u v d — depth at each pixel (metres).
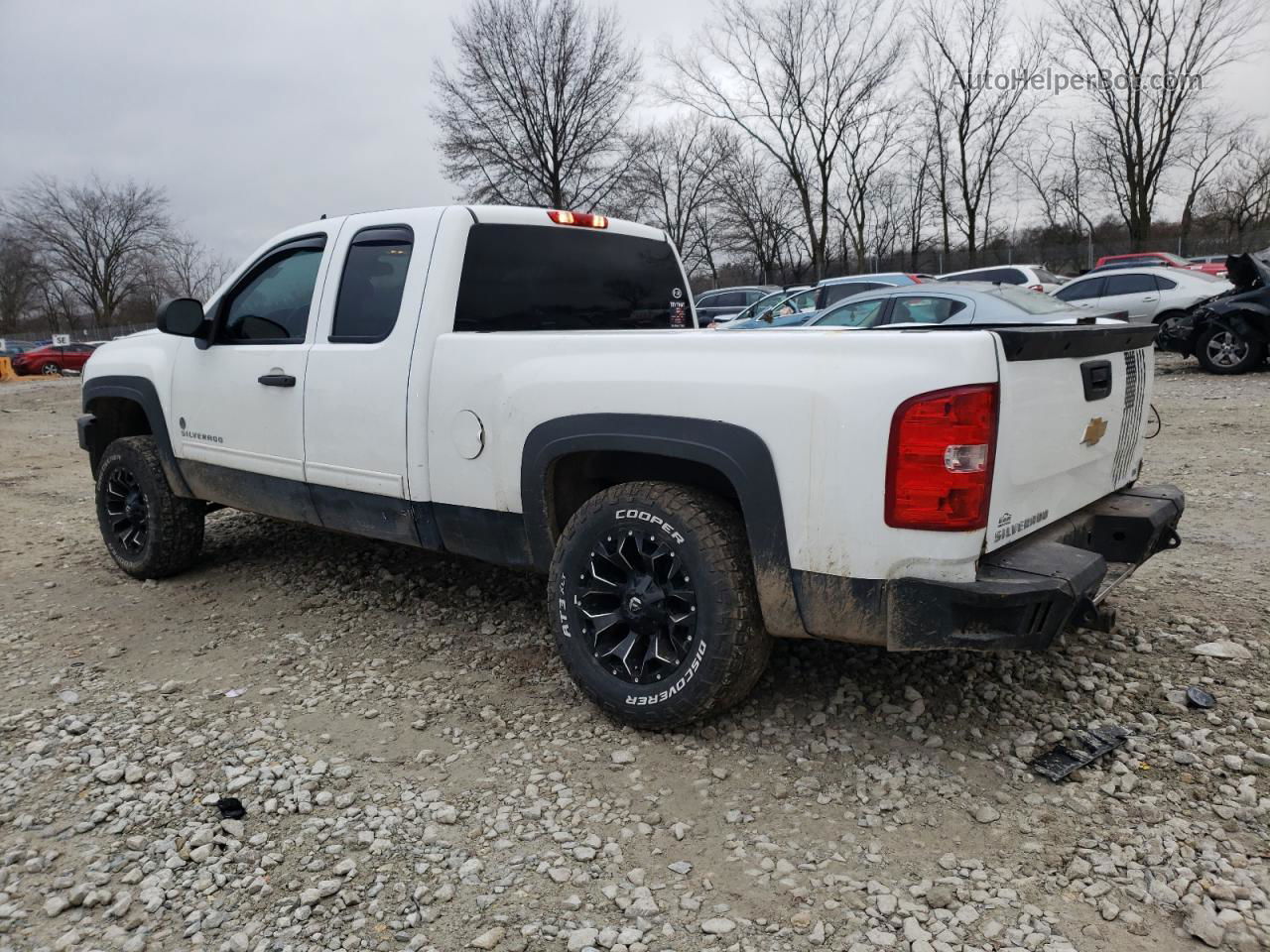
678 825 2.73
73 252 69.19
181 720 3.52
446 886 2.50
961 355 2.60
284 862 2.63
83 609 4.89
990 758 3.06
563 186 41.25
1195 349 13.47
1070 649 3.84
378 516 4.10
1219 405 10.44
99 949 2.30
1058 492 3.16
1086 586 2.71
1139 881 2.43
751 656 3.06
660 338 3.16
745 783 2.97
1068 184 42.69
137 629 4.56
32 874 2.61
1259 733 3.12
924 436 2.61
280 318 4.53
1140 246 34.12
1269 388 11.51
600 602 3.37
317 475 4.29
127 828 2.81
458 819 2.82
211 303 4.84
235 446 4.66
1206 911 2.29
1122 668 3.64
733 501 3.26
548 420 3.37
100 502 5.41
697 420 3.00
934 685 3.57
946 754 3.09
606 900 2.44
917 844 2.63
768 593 2.95
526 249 4.19
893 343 2.69
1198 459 7.57
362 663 4.02
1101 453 3.43
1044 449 2.94
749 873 2.53
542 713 3.50
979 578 2.67
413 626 4.43
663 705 3.15
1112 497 3.64
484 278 3.99
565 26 38.69
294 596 4.91
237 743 3.32
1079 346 3.07
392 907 2.42
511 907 2.42
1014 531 2.87
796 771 3.03
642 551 3.20
